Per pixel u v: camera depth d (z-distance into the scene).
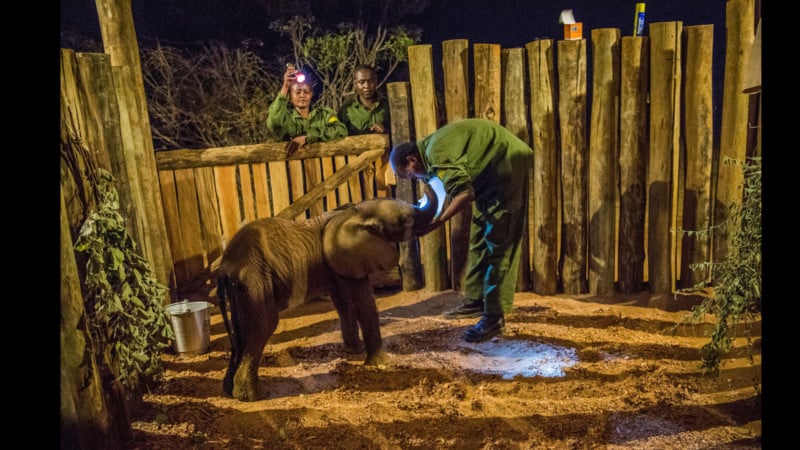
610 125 5.14
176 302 5.03
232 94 8.92
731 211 5.03
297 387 3.83
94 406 2.73
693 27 4.98
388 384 3.80
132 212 4.35
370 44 9.60
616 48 5.08
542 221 5.32
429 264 5.62
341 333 4.73
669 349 4.11
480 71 5.27
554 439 3.05
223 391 3.77
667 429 3.08
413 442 3.09
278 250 3.71
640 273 5.33
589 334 4.45
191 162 5.19
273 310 3.69
